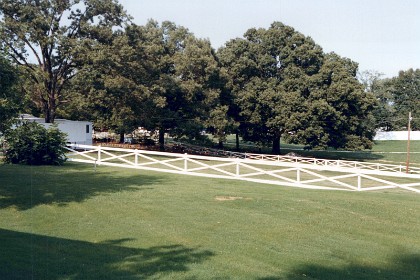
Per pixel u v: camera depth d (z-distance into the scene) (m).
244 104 49.62
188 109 45.78
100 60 36.19
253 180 20.44
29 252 8.72
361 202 14.83
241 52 53.78
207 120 45.06
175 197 15.11
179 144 53.16
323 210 13.55
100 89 37.78
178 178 20.30
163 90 40.16
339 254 9.46
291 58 52.22
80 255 8.73
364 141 51.56
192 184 18.42
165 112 43.56
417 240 10.70
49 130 23.98
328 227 11.67
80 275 7.57
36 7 37.09
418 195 17.95
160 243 9.84
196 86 43.44
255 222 11.96
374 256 9.42
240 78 51.97
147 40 45.16
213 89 45.94
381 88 91.00
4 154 23.36
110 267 8.07
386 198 16.22
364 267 8.69
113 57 37.28
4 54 13.80
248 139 53.78
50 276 7.45
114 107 40.41
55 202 13.78
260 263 8.67
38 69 38.38
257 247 9.73
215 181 19.77
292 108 47.97
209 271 8.04
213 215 12.63
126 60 38.66
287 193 16.69
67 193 15.18
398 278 8.16
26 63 37.91
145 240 10.05
